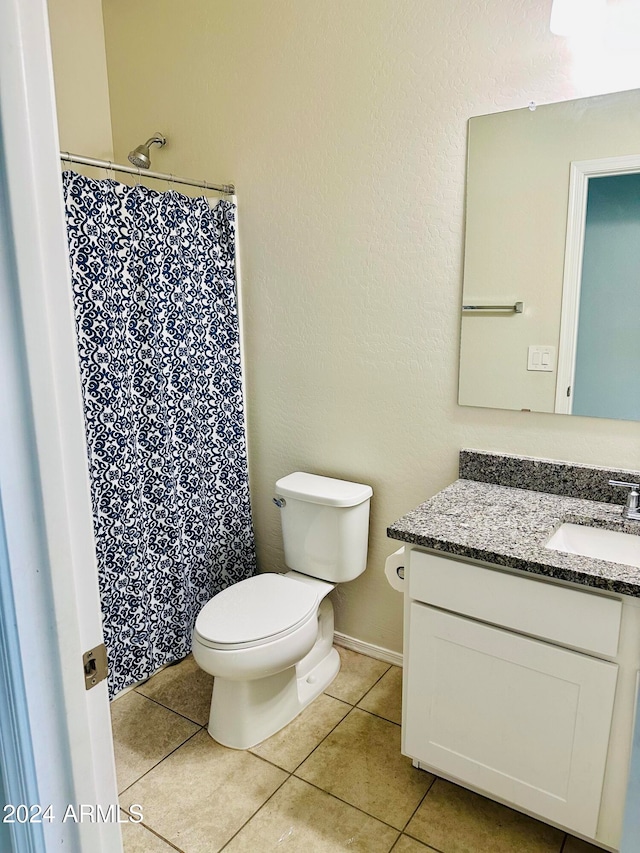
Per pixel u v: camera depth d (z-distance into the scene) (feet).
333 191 6.90
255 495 8.62
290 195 7.25
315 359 7.51
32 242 1.86
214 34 7.40
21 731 2.06
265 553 8.71
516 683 4.81
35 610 2.02
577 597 4.39
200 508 7.76
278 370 7.89
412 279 6.57
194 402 7.53
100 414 6.46
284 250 7.46
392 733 6.49
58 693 2.11
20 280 1.84
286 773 5.95
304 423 7.82
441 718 5.30
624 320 5.49
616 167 5.28
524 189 5.73
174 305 7.11
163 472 7.22
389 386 6.99
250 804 5.58
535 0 5.35
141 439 6.93
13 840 2.21
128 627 7.07
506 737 4.96
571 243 5.60
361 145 6.59
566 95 5.38
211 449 7.85
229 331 7.91
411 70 6.12
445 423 6.69
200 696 7.16
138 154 7.92
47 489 1.99
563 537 5.42
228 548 8.21
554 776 4.78
